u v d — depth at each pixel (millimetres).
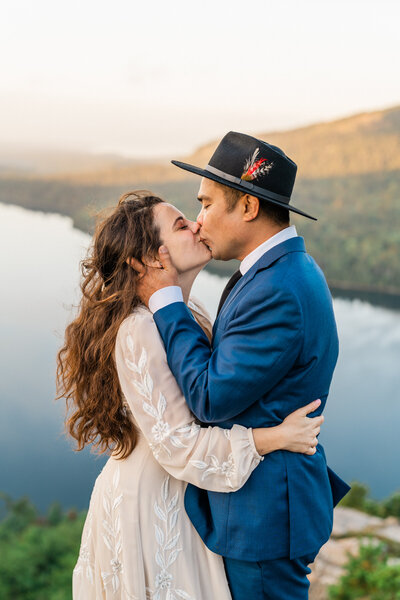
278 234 1492
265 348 1361
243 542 1435
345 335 42875
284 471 1438
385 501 8594
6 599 11734
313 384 1452
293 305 1367
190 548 1549
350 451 31359
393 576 4301
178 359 1469
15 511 19562
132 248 1558
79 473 31547
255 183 1457
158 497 1562
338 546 5047
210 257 1621
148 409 1501
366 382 38344
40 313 58625
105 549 1612
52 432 37281
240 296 1466
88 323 1602
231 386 1356
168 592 1522
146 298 1605
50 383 44656
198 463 1438
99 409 1603
